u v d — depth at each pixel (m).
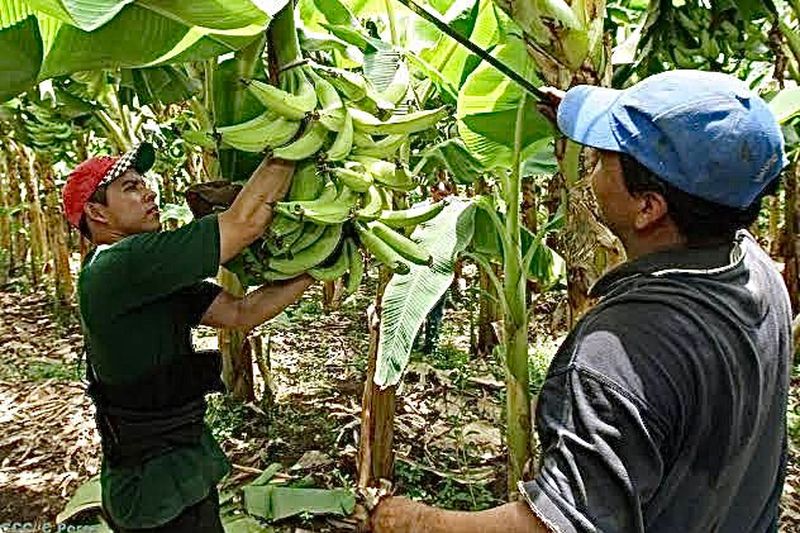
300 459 5.17
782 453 1.78
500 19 2.98
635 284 1.55
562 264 4.30
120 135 5.94
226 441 5.50
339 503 4.06
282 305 2.60
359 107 1.95
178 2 1.61
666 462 1.41
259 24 1.70
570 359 1.46
